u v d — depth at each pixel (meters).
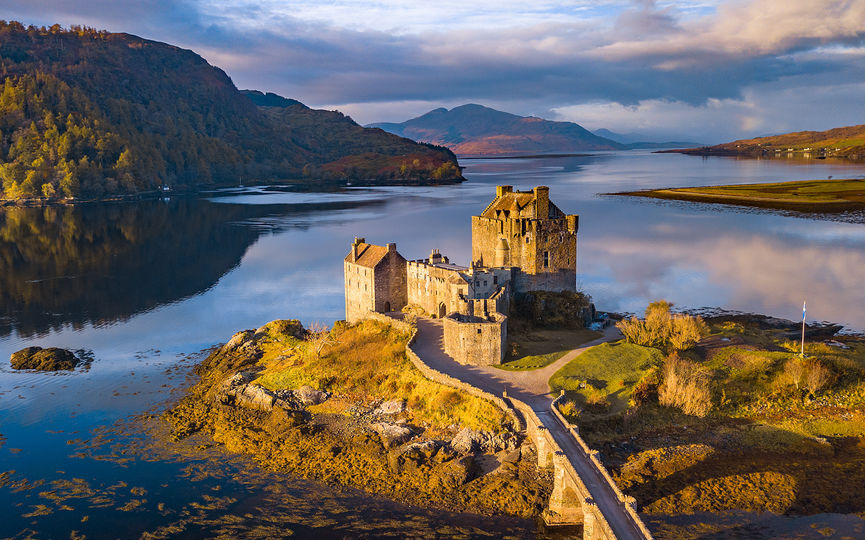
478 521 69.88
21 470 84.38
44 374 120.25
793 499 70.38
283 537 68.50
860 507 68.69
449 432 85.62
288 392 101.12
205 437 92.19
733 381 95.62
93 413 102.06
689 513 68.88
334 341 120.69
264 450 86.50
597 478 67.38
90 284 196.88
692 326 110.00
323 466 81.69
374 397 97.69
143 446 89.94
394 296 132.50
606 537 59.03
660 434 84.44
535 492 73.56
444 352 106.19
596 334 115.94
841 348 110.31
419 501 73.62
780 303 158.75
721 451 80.25
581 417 85.50
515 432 83.31
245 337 130.75
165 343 139.38
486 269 121.06
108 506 75.50
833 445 80.81
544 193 125.38
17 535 70.56
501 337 100.38
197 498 76.31
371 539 67.56
